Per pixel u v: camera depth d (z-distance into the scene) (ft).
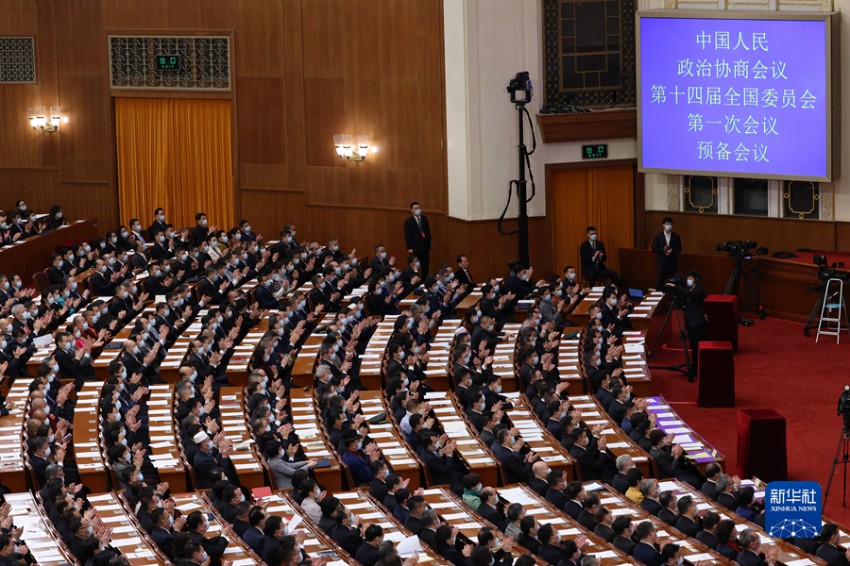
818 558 149.69
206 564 141.69
